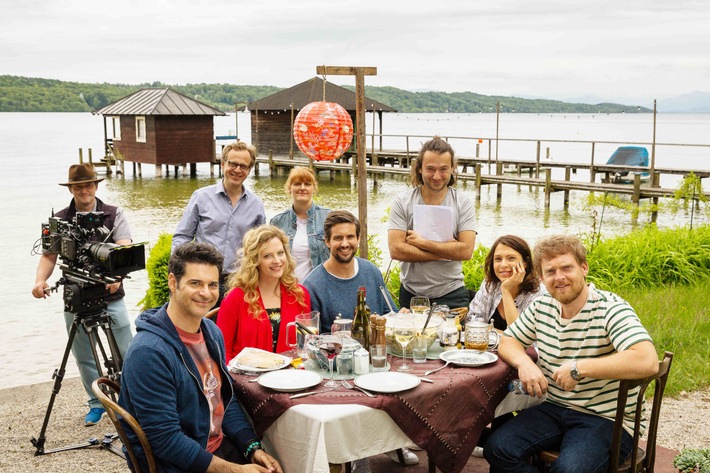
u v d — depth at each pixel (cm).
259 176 3428
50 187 2736
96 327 411
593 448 290
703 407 482
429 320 338
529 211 2192
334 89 3606
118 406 269
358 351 316
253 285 364
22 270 1281
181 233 492
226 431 303
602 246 908
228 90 18075
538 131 10181
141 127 3453
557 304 320
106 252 371
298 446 276
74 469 396
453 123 15675
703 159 4800
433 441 293
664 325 636
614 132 9638
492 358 328
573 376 290
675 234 980
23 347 828
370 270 404
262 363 320
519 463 306
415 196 460
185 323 285
